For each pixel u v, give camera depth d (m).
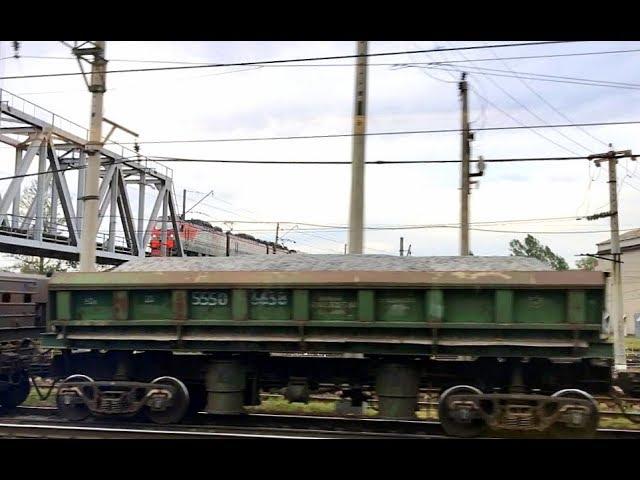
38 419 9.11
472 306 7.52
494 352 7.54
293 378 8.62
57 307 8.57
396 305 7.68
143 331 8.36
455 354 7.63
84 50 15.39
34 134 37.66
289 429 8.30
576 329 7.21
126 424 8.55
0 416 9.68
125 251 50.25
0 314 9.52
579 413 7.25
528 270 7.77
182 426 8.41
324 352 7.92
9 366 9.57
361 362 8.62
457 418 7.57
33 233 37.94
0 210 35.44
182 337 8.22
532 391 7.95
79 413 8.66
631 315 59.44
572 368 7.89
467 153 22.05
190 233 42.97
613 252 26.58
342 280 7.73
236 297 8.03
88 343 8.58
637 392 8.38
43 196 37.94
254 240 50.06
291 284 7.86
